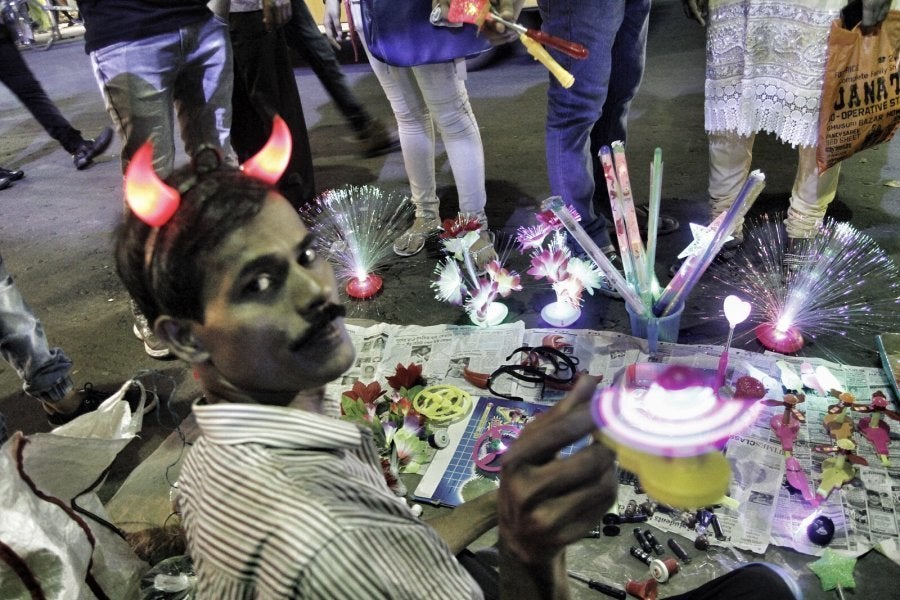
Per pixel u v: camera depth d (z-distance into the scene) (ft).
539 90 15.57
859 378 6.68
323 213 11.50
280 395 2.77
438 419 6.80
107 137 15.55
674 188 10.74
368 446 2.99
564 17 7.16
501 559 2.46
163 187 2.47
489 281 8.82
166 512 6.34
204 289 2.46
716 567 5.29
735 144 8.07
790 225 8.61
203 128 8.89
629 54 8.25
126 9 7.43
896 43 6.75
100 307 10.09
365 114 11.48
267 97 10.35
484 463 6.27
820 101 7.19
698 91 14.15
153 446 7.40
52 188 14.62
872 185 9.98
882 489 5.62
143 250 2.51
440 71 8.05
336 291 2.74
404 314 8.93
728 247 8.81
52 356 7.49
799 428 6.18
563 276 8.14
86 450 4.89
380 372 7.68
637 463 2.31
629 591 5.19
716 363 6.97
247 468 2.40
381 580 2.23
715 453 2.39
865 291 7.93
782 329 7.37
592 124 7.91
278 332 2.54
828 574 5.04
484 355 7.65
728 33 7.43
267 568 2.24
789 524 5.47
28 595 4.23
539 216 7.91
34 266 11.54
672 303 7.14
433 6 7.27
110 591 4.79
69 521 4.51
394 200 11.77
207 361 2.70
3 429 6.68
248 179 2.64
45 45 28.27
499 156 12.72
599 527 5.67
